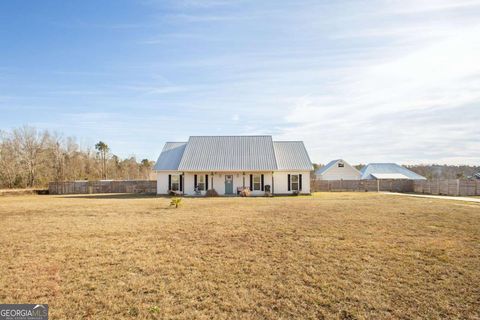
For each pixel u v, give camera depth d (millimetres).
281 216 14039
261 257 7410
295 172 32000
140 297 5191
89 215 14688
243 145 34344
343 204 19734
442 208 16875
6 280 5953
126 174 65125
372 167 48906
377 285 5656
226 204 20234
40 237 9633
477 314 4547
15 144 45562
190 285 5711
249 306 4848
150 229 10875
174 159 34125
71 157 55031
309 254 7625
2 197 30719
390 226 11266
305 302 4992
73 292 5391
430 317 4469
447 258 7211
